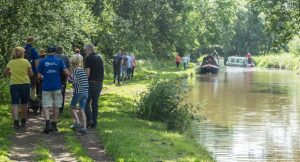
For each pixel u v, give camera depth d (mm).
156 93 17156
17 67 13227
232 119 19922
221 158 13133
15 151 10680
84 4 26219
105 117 16266
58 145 11531
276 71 63469
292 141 15609
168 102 17047
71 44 24203
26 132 12898
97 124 14414
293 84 39500
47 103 12922
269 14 27891
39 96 15883
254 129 17641
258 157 13414
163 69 54312
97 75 13828
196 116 19156
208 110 22625
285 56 72812
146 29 35531
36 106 15734
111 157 10609
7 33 18062
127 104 20531
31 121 14562
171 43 41031
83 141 12164
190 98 27547
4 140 11469
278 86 37312
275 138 16047
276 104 25328
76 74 13008
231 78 46844
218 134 16500
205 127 17828
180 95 18250
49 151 10875
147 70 50000
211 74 54031
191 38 60375
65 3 20531
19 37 18266
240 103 25594
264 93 31328
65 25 21172
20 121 14062
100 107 19000
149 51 39375
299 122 19328
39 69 12891
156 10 37188
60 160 10141
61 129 13398
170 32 39906
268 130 17484
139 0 34656
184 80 42719
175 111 17109
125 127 14273
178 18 42812
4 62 18188
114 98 22297
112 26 32750
